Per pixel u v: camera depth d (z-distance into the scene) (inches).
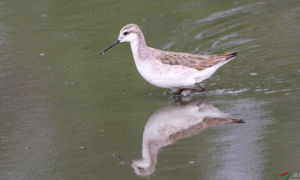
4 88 590.2
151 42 701.9
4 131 482.6
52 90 578.2
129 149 431.5
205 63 535.8
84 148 438.6
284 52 637.3
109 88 577.3
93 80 601.3
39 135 470.3
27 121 501.4
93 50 692.1
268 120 462.0
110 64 649.6
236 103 511.2
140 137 452.1
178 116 493.4
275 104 496.1
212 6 812.0
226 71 609.3
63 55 681.0
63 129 478.6
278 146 413.4
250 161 394.9
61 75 621.0
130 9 818.8
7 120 506.3
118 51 690.2
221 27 735.1
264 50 652.1
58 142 453.1
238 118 475.2
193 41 698.2
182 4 826.2
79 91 572.4
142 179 380.5
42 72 632.4
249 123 461.7
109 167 403.5
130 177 384.5
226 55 544.1
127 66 640.4
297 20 727.7
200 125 469.4
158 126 472.4
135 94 559.5
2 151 444.1
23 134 474.6
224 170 385.7
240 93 538.3
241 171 381.7
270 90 535.8
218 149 419.5
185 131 459.5
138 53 543.2
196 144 431.8
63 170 404.5
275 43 666.8
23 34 754.8
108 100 543.8
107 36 728.3
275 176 372.2
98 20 786.2
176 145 433.4
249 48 664.4
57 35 746.2
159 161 407.5
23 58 677.9
